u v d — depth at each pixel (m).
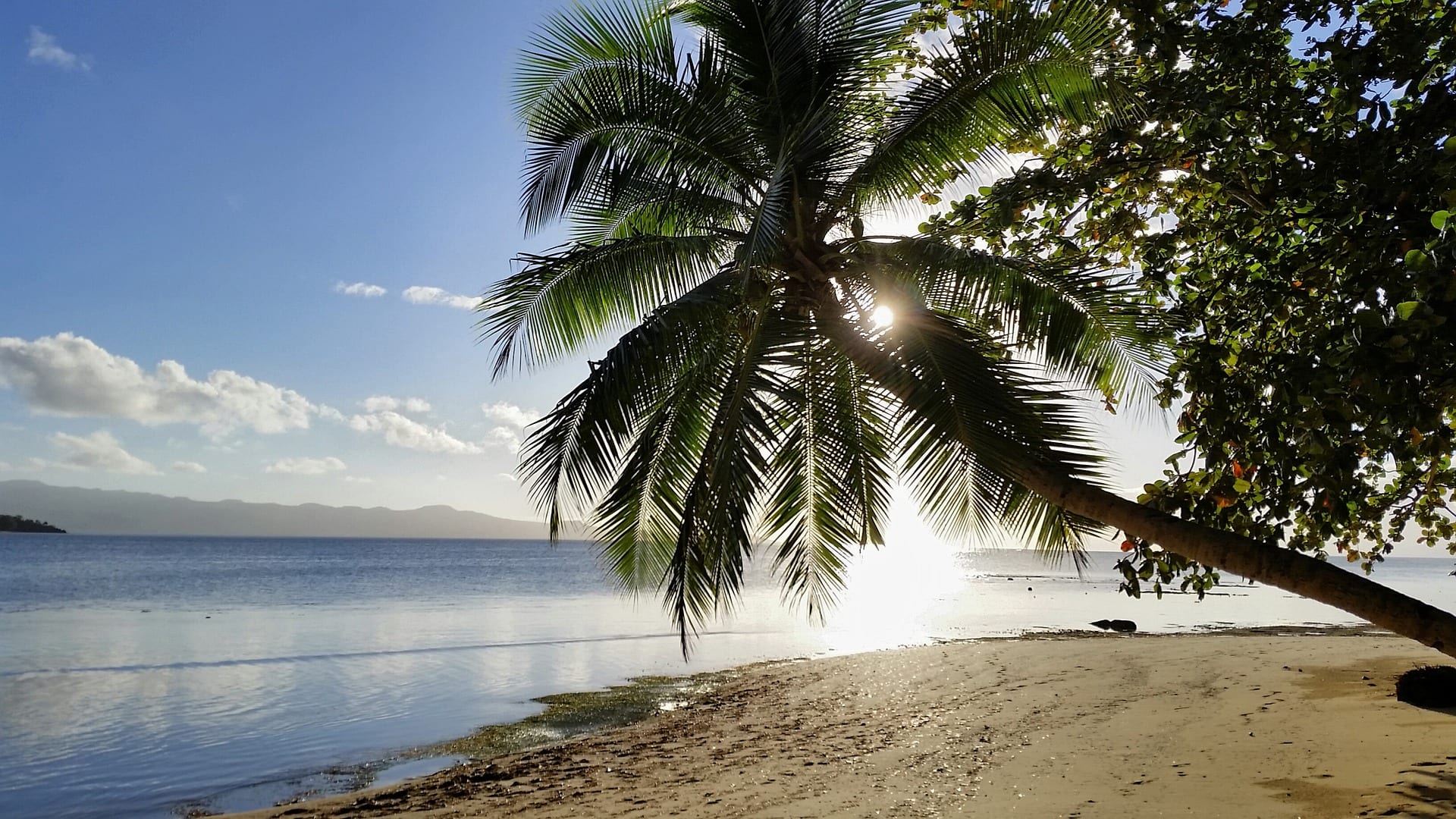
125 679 17.92
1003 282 6.26
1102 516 5.25
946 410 5.62
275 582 53.28
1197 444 5.32
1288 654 19.55
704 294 6.71
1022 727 11.68
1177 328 5.84
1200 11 5.96
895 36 7.30
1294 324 5.25
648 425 7.35
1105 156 6.19
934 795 8.18
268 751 12.21
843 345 6.25
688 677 18.30
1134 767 8.72
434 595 44.09
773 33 7.23
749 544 5.61
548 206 7.61
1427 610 4.21
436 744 12.57
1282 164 5.37
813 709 14.17
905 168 7.25
